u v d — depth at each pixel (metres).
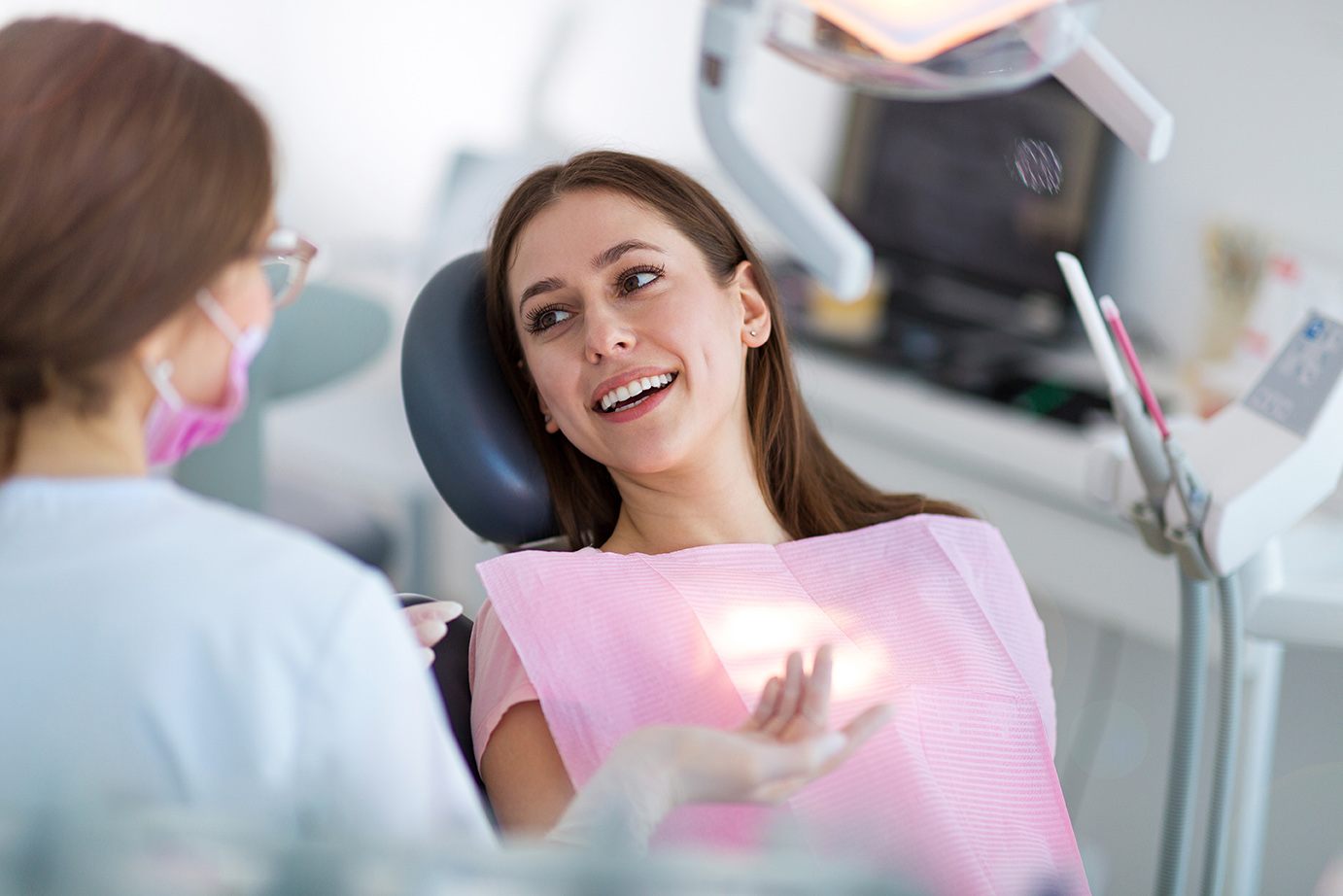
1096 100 1.05
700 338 1.20
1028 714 1.14
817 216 0.88
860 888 0.50
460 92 3.55
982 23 0.92
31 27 0.63
